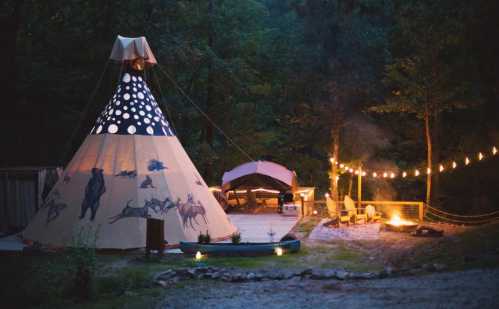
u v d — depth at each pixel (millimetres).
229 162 37469
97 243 15977
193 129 37156
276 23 49625
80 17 29562
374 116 38344
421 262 13750
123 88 18469
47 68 30297
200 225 17344
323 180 40719
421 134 37344
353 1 36906
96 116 27844
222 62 33625
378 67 36969
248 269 13484
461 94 29406
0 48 28125
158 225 14742
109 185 16922
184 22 32500
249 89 39156
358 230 19828
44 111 30281
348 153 38125
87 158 17641
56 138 29703
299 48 38469
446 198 34469
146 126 18062
